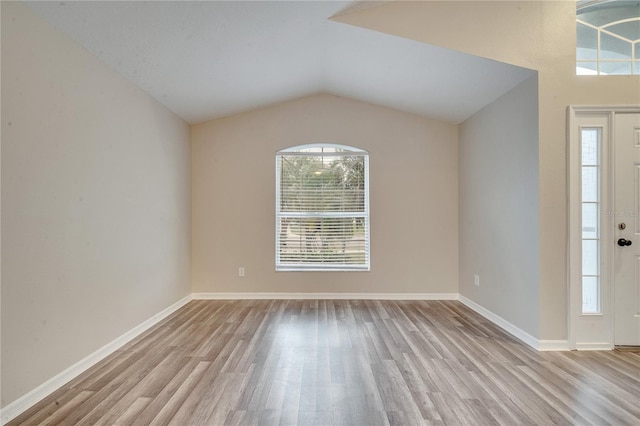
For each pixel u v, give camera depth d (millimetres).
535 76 2934
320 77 4062
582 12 3125
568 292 2863
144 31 2527
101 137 2717
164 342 3047
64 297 2305
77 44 2447
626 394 2158
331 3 2678
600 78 2902
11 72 1922
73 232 2393
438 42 2947
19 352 1953
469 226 4246
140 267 3309
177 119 4188
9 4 1913
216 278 4637
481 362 2629
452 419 1897
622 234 2912
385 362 2629
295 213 4758
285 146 4648
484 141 3850
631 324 2891
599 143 2916
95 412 1957
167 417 1910
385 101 4441
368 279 4633
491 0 2951
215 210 4633
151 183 3539
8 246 1895
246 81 3725
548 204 2883
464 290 4406
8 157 1899
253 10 2576
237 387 2246
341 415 1938
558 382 2312
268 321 3646
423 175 4633
